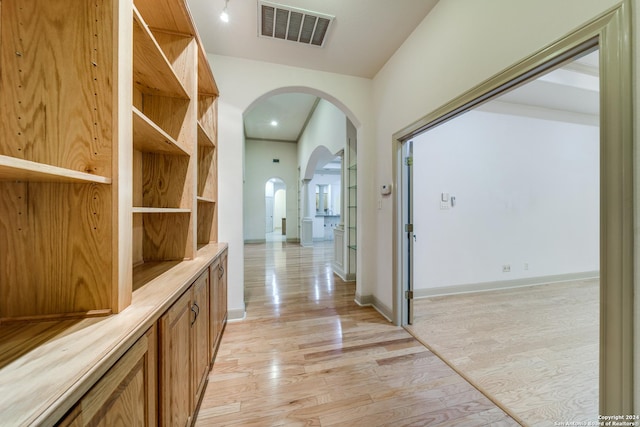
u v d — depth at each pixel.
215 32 2.12
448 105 1.70
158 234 1.61
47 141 0.78
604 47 0.88
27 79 0.77
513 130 3.40
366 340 2.11
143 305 0.87
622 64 0.84
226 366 1.76
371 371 1.71
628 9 0.82
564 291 3.27
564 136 3.61
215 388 1.54
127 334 0.69
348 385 1.57
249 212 7.92
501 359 1.83
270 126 6.64
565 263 3.65
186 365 1.15
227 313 2.45
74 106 0.80
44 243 0.78
